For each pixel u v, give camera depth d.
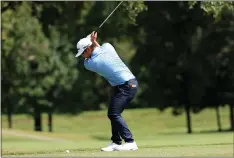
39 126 154.88
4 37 86.88
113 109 29.88
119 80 29.70
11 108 146.75
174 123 158.62
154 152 28.16
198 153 27.69
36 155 29.38
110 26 84.00
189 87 119.38
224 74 118.62
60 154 28.92
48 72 141.50
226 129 132.25
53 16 78.25
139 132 133.12
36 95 140.88
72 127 167.38
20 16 86.19
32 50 129.88
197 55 117.31
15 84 137.00
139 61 121.62
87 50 29.77
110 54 29.73
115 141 30.30
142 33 116.69
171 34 115.88
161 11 112.44
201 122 158.25
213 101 120.56
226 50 116.69
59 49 141.88
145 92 125.12
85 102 166.00
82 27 91.81
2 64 121.31
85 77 146.00
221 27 110.69
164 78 120.44
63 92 150.75
